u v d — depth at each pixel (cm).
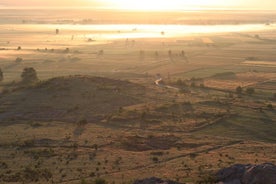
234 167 5953
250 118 12588
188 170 7712
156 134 10900
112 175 7650
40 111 13162
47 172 7881
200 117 12644
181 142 10231
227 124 12006
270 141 10725
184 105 14012
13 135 10794
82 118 12462
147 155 9100
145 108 13425
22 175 7712
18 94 15075
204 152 9388
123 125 11838
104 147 9781
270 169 5384
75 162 8588
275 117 12812
